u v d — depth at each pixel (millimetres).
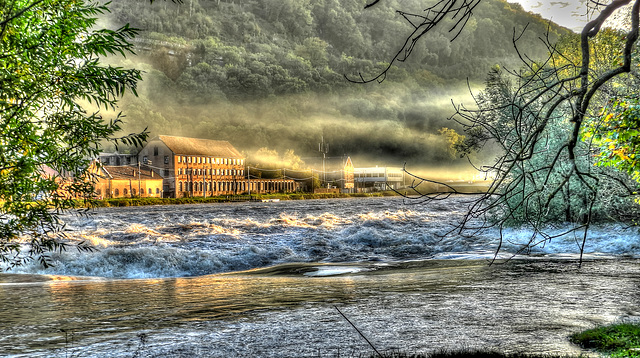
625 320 9336
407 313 10406
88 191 7676
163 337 8766
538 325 9156
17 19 6566
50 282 15797
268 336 8758
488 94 17266
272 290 13633
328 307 11188
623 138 7301
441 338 8391
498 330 8836
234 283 15164
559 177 22234
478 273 15852
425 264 18766
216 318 10234
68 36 7004
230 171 158875
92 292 13672
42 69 6965
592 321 9406
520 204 4543
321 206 81875
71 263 19094
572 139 4312
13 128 6918
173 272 19062
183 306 11531
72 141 7395
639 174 8633
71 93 7137
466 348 7672
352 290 13391
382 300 11867
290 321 9875
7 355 7770
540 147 22469
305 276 16609
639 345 7184
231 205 99500
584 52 4379
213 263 20234
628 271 15664
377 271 17344
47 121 7344
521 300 11523
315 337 8648
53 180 7297
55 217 7594
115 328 9469
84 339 8672
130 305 11703
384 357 7246
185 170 142250
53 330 9336
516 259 18984
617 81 10961
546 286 13281
